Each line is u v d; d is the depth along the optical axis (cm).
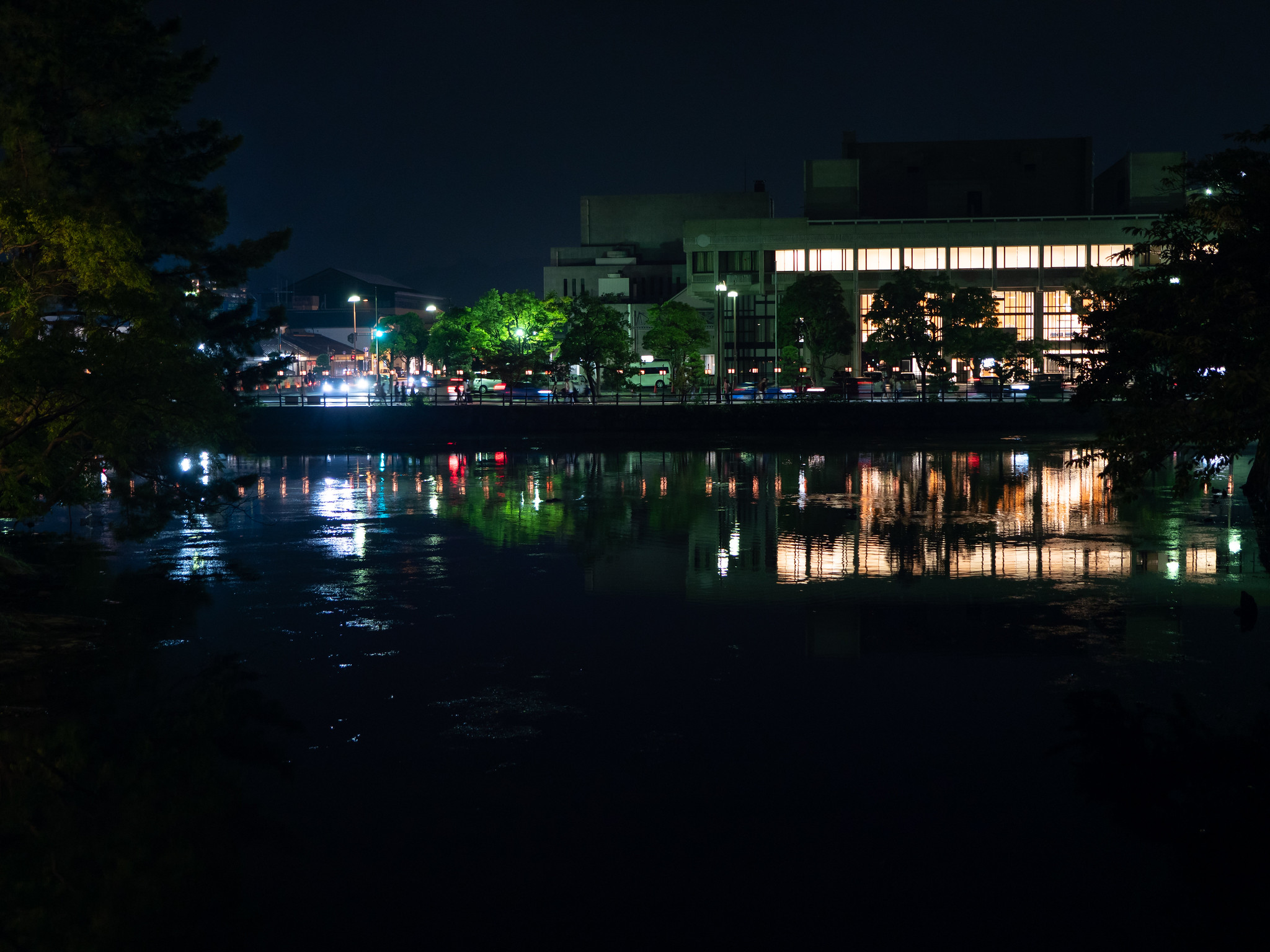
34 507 2109
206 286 3450
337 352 15875
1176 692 1467
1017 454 5606
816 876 956
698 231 11612
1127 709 1397
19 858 1011
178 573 2450
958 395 8331
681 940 855
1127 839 1019
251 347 3644
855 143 12575
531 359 10406
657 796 1135
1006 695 1470
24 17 2547
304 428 7269
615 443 6706
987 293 9031
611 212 16150
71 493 2467
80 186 2727
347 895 931
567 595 2192
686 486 4262
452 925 882
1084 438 6594
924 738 1302
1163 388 1691
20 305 1962
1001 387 7719
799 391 8481
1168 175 11681
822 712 1405
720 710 1422
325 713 1420
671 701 1462
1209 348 1548
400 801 1127
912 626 1880
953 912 892
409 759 1247
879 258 11469
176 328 2114
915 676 1572
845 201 12000
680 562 2566
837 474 4666
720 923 881
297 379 11612
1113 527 3006
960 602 2070
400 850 1016
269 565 2562
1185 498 3672
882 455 5656
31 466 1942
